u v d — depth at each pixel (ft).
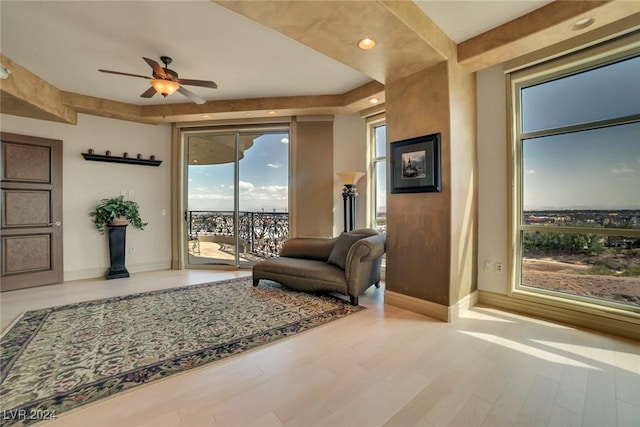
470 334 8.36
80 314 9.96
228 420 5.08
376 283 12.80
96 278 15.29
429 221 9.78
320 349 7.54
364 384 6.07
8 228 13.23
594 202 8.73
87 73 11.93
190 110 15.49
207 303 11.05
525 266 10.12
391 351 7.42
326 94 14.56
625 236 8.23
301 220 16.33
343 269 11.57
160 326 8.94
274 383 6.12
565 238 9.30
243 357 7.14
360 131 15.65
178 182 17.74
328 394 5.76
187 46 9.96
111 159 15.85
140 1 7.66
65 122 14.65
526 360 6.93
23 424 4.94
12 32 9.01
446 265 9.35
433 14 8.02
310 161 16.21
